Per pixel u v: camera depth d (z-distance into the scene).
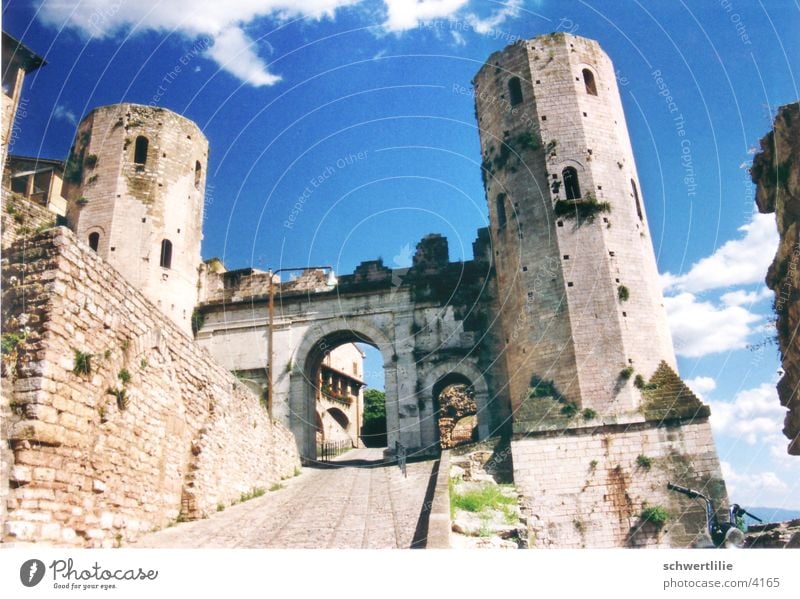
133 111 36.00
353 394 60.22
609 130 30.42
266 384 35.88
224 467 18.67
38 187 35.69
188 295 36.38
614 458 24.61
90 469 11.64
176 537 13.65
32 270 11.12
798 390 20.12
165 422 15.20
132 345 13.68
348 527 15.28
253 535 14.27
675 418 24.80
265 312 37.47
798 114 19.98
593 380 25.81
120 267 32.91
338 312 36.59
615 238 28.11
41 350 10.57
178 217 35.97
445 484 18.47
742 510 17.75
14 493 9.88
